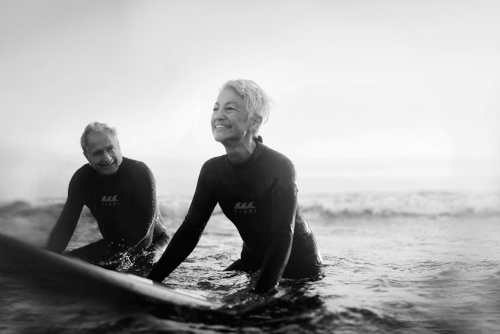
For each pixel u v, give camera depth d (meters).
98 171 3.71
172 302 2.36
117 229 3.79
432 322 2.26
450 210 7.88
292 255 3.22
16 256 2.42
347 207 8.27
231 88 3.01
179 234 3.11
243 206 3.08
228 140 2.96
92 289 2.36
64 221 3.79
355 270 3.47
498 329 2.17
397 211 7.97
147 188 3.76
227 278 3.23
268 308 2.39
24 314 2.15
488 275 3.28
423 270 3.50
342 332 2.11
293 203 2.97
